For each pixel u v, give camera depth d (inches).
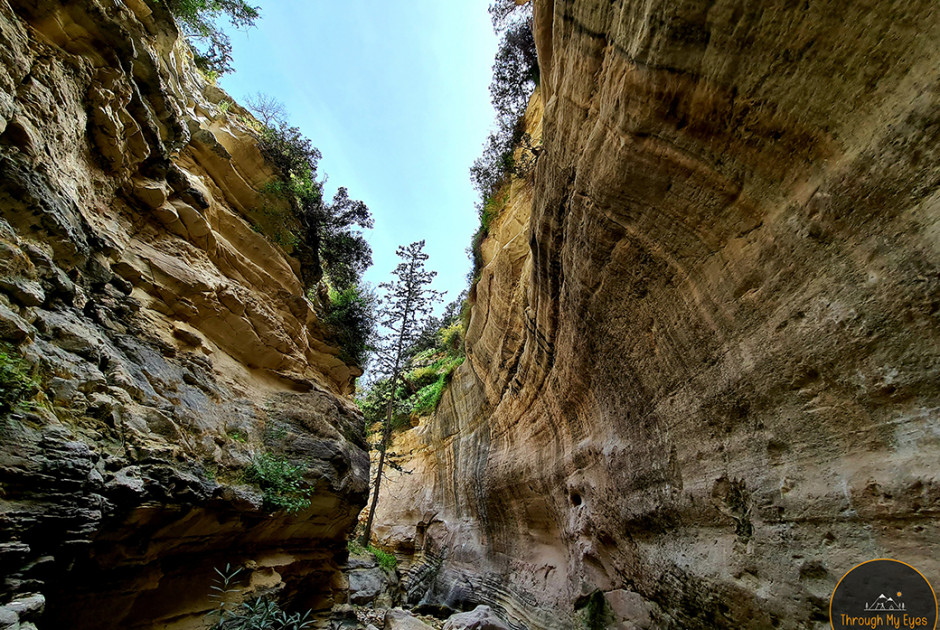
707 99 128.3
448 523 602.9
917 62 85.4
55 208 148.5
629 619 235.3
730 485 149.7
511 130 492.1
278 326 310.3
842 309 106.0
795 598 119.5
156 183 228.7
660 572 199.0
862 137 98.5
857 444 105.7
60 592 126.6
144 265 209.0
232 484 197.9
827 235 110.0
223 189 310.7
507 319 452.1
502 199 547.5
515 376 430.0
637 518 216.5
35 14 158.7
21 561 101.7
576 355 272.5
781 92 111.3
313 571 277.4
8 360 110.1
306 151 390.3
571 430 317.4
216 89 367.2
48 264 137.5
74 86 168.1
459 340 824.3
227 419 220.7
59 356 132.6
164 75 252.1
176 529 165.6
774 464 130.6
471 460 550.6
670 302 177.2
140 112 209.2
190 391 201.5
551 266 275.1
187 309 227.3
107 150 192.2
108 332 171.0
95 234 176.6
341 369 401.7
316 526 279.6
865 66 93.7
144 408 162.7
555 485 341.1
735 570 144.9
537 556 390.0
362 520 830.5
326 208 434.6
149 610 161.9
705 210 148.1
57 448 113.4
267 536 233.0
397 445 860.6
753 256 134.8
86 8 174.2
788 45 104.7
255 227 328.5
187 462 170.9
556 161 226.5
